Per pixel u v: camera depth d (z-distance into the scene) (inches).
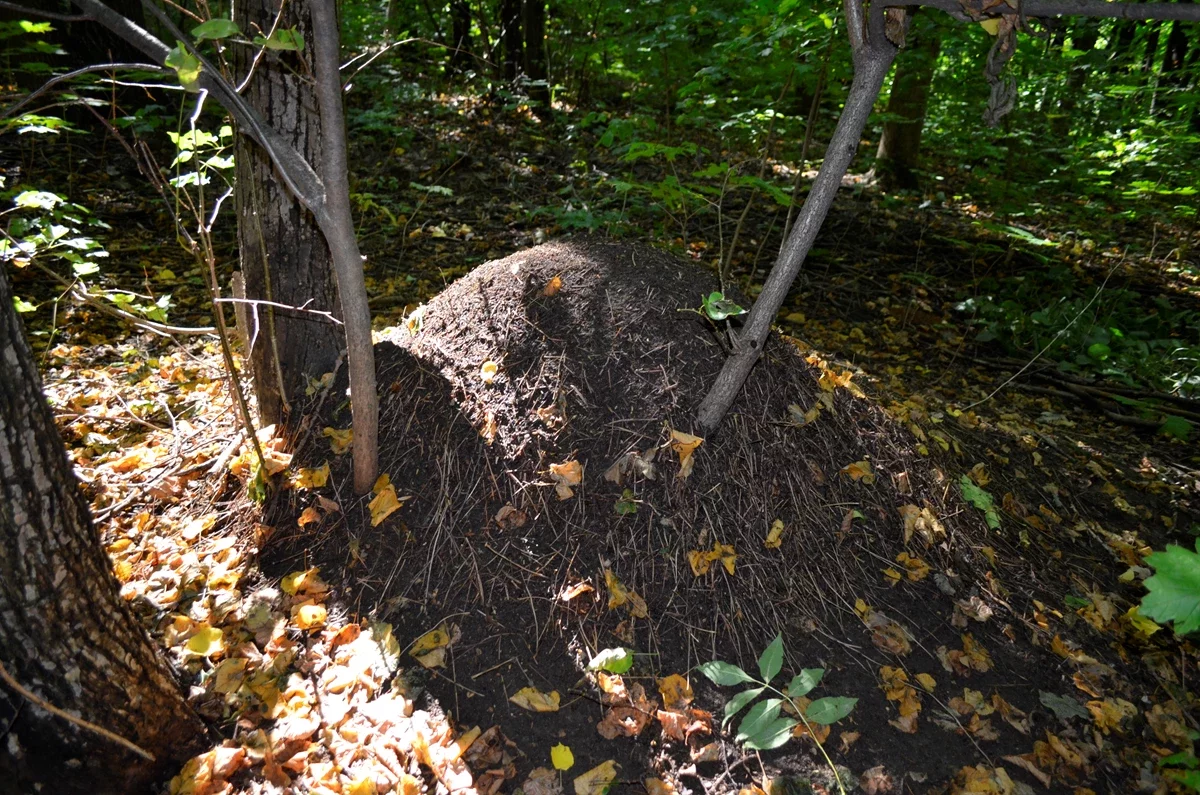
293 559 95.7
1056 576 109.3
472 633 85.9
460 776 73.8
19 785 62.4
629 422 96.3
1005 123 313.7
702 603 88.6
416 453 99.2
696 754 77.5
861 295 216.2
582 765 76.3
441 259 203.8
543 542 91.0
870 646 90.1
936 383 175.9
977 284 226.2
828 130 386.3
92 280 171.5
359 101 310.7
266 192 100.5
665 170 265.4
